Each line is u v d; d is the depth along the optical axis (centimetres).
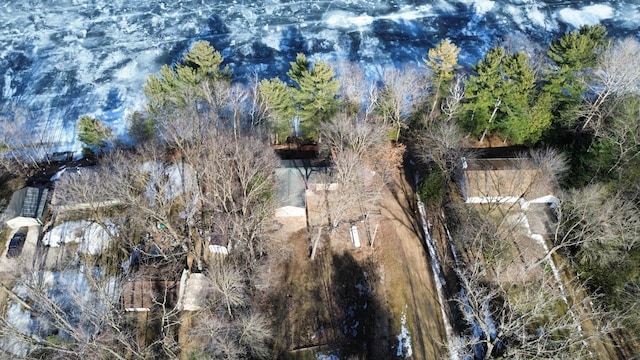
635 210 4841
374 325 5022
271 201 5397
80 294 5194
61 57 8944
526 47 8238
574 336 4181
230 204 5372
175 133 5772
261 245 5262
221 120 5734
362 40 9181
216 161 4862
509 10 9700
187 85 5925
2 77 8625
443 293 5262
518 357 3869
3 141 6400
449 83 6431
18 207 5753
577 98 5884
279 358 4766
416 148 6328
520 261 5356
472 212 5759
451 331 4959
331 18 9625
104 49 9081
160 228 5516
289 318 5038
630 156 5306
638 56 5697
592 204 4778
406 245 5653
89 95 8312
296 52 8988
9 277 5316
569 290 5062
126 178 5169
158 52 9025
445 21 9550
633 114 5350
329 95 5925
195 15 9706
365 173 5703
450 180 6094
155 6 9900
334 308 5131
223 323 4528
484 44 9056
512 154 6444
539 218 5669
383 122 6147
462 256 5475
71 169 6675
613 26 9281
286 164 6053
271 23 9531
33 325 4934
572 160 5878
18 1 9962
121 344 4678
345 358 4797
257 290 5125
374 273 5406
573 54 5612
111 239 5606
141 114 6800
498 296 5103
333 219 5716
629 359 4419
